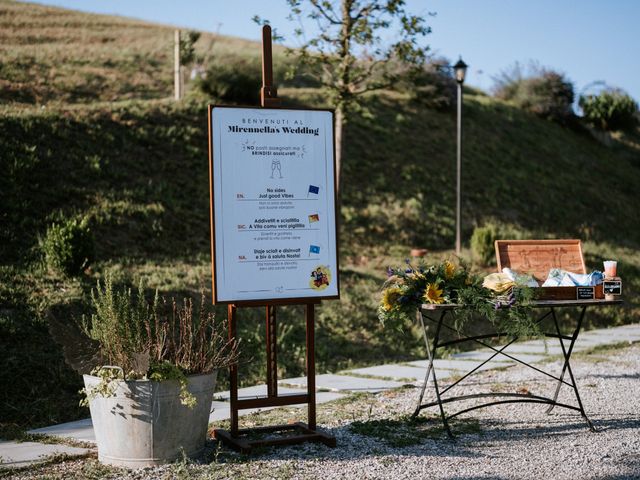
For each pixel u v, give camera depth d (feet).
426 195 64.85
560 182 80.69
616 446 19.02
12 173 42.16
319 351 34.32
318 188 19.71
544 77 102.17
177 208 47.67
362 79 45.29
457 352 38.14
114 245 40.75
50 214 40.63
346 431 20.59
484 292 20.59
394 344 37.76
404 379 29.55
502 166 77.61
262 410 23.77
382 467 17.03
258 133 19.16
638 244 74.64
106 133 51.85
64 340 17.74
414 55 44.55
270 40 19.66
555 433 20.57
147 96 73.87
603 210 79.46
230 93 69.00
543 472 16.61
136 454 16.96
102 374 16.84
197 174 52.90
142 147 52.90
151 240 43.09
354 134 69.77
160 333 18.53
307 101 72.02
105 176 47.42
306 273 19.44
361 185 62.08
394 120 76.64
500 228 63.67
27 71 73.26
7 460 17.47
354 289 43.27
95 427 17.47
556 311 49.16
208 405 18.12
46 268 34.35
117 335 17.51
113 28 114.52
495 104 94.94
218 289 18.57
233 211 18.80
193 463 17.40
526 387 27.84
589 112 110.93
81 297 31.91
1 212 38.86
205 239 46.03
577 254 22.57
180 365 17.56
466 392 26.89
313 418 19.97
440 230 59.98
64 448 18.69
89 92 71.36
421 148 73.00
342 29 43.83
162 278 37.09
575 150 93.71
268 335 19.88
